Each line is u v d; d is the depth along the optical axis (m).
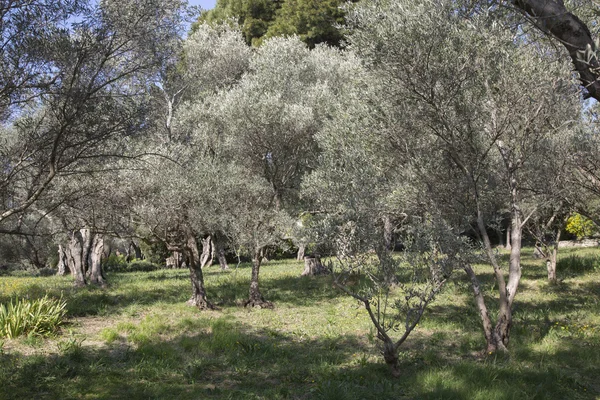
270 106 13.57
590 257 18.05
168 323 10.81
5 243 27.16
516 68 7.38
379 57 7.40
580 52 3.08
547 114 7.68
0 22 5.78
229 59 22.91
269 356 8.12
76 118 6.08
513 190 8.36
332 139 11.16
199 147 14.92
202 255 29.77
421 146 8.60
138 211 11.50
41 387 6.41
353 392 6.12
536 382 6.53
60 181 8.91
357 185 6.95
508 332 8.04
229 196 12.47
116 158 7.57
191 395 6.18
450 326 9.98
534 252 21.17
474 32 6.98
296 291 15.47
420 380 6.54
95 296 14.45
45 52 6.01
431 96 7.54
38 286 16.69
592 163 7.94
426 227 7.32
